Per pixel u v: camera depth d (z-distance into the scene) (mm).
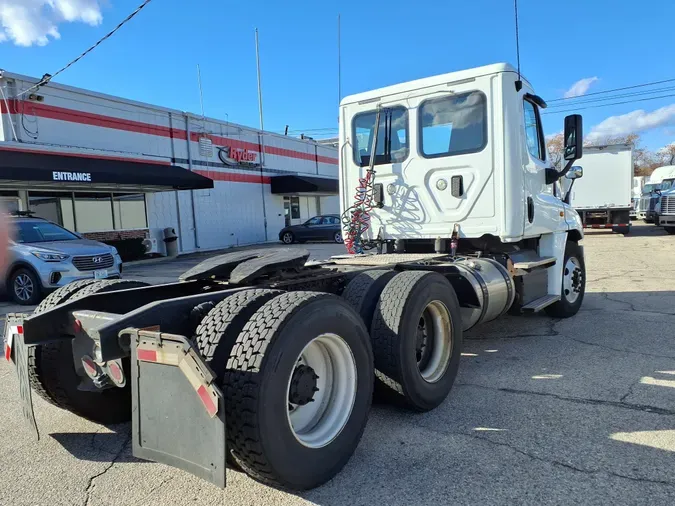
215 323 2654
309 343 2662
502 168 5074
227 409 2426
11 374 5078
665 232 22500
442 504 2564
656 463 2887
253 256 3842
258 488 2791
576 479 2746
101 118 17047
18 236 10055
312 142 31250
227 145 23281
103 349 2512
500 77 5012
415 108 5527
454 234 5352
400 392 3523
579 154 5551
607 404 3770
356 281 3926
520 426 3451
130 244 17531
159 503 2656
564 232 6410
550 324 6406
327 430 2857
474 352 5297
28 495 2770
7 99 14273
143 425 2443
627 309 7188
